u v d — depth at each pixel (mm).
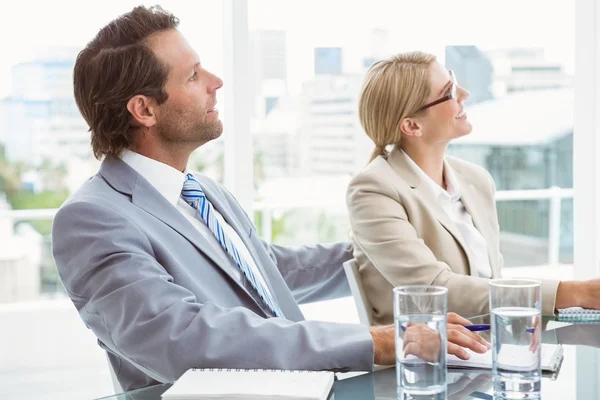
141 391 1212
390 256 2092
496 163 5121
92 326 1506
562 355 1365
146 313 1368
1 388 3629
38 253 5141
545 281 1762
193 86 1771
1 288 5082
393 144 2324
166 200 1674
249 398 1072
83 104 1755
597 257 3793
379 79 2279
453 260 2189
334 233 5840
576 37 3738
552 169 5176
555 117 5086
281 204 4809
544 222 5258
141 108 1731
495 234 2414
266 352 1297
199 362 1304
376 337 1345
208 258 1670
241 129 3375
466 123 2279
